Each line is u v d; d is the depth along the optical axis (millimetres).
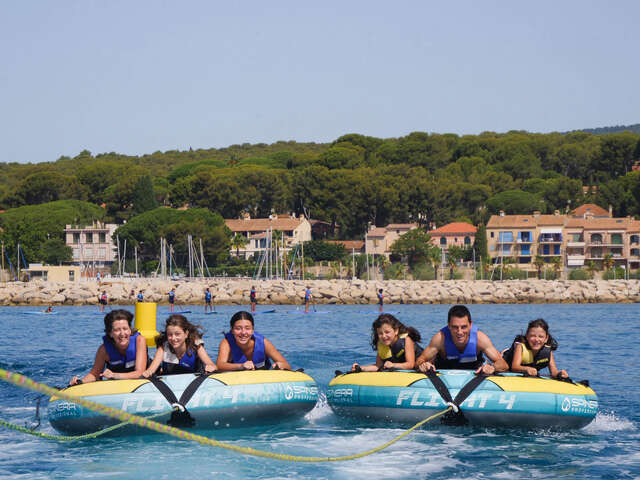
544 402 7867
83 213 116688
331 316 39156
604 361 14594
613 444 7418
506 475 6293
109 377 8078
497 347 19016
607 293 64500
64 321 34875
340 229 121250
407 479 6164
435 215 115688
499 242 99875
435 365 8969
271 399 8094
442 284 67625
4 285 64438
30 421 8680
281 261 95562
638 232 96188
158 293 62344
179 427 7766
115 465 6551
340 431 8023
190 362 8523
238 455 6902
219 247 100938
